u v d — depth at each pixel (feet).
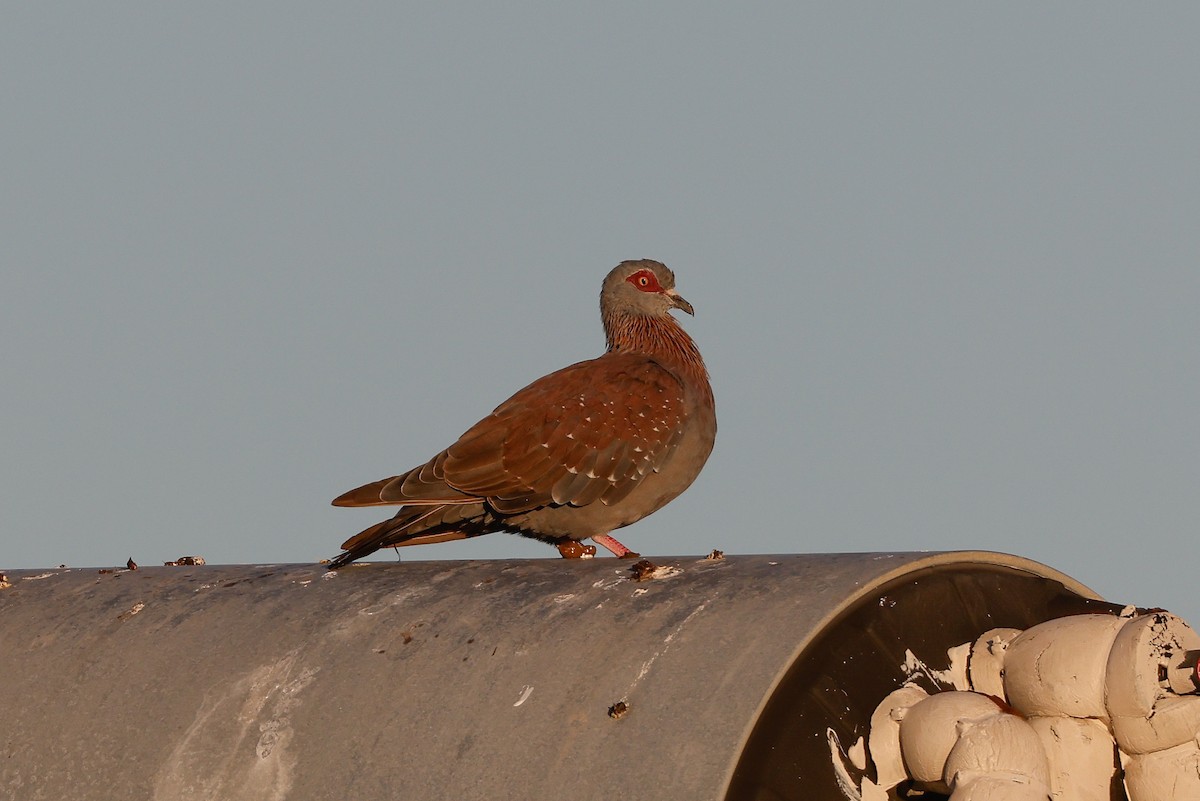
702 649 32.60
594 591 36.99
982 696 33.24
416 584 40.29
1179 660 33.47
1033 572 38.34
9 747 38.68
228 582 43.45
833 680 32.35
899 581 34.81
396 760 33.58
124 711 38.17
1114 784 34.30
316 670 37.04
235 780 35.19
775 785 30.48
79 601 43.83
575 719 32.27
